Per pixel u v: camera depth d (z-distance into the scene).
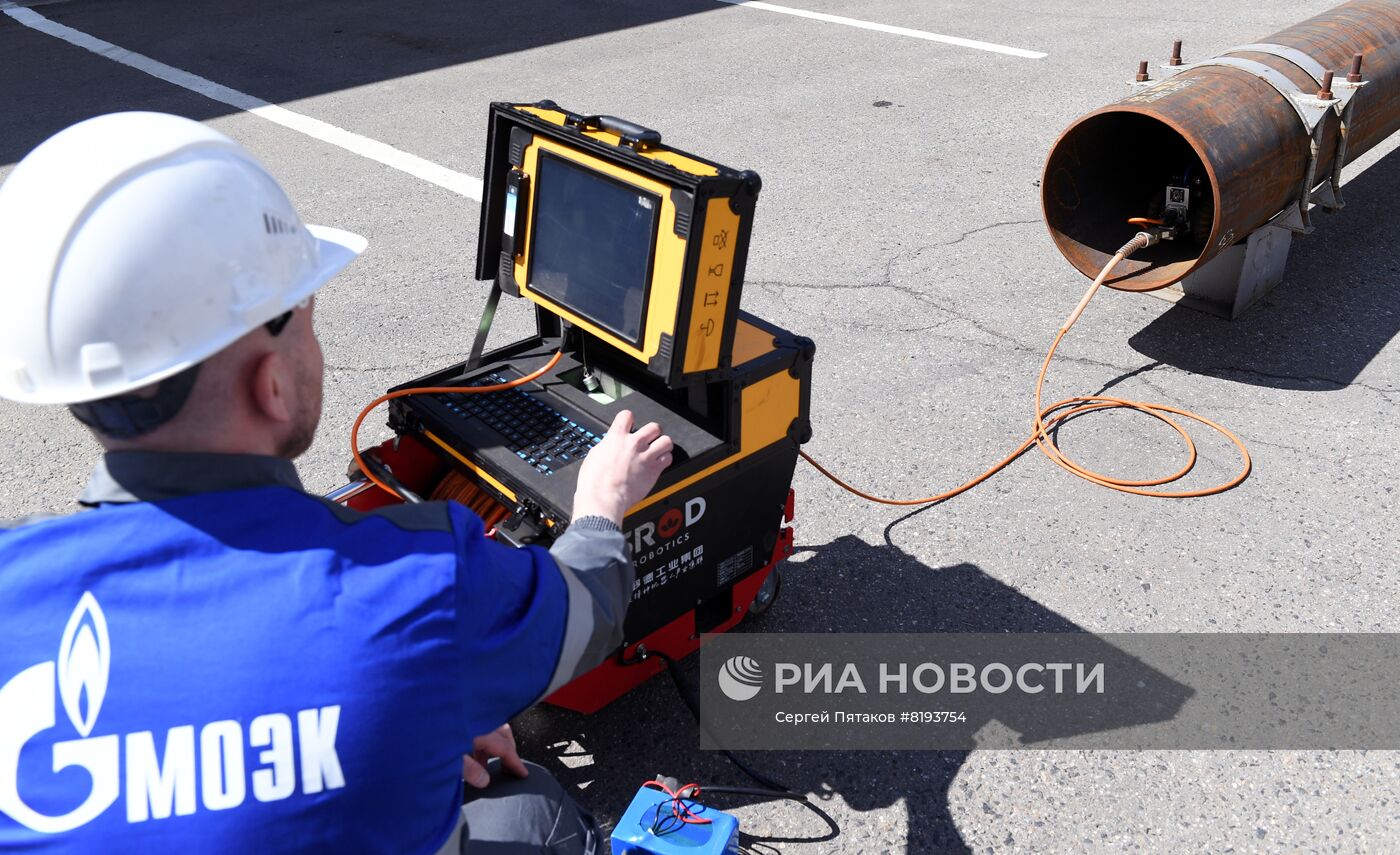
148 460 1.24
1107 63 8.32
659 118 7.32
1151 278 4.40
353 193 6.16
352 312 4.93
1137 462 3.94
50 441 4.07
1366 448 3.98
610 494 1.67
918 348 4.65
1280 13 9.46
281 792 1.16
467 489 2.88
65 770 1.15
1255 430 4.09
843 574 3.44
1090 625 3.25
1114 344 4.66
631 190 2.34
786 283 5.18
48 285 1.25
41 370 1.28
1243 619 3.25
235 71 8.37
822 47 8.88
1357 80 4.44
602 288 2.50
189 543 1.21
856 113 7.39
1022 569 3.46
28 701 1.16
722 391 2.53
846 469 3.90
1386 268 5.25
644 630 2.73
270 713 1.16
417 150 6.78
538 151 2.58
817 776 2.79
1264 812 2.69
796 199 6.09
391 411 2.84
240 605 1.19
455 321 4.86
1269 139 4.20
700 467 2.55
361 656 1.19
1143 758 2.83
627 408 2.73
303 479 3.81
